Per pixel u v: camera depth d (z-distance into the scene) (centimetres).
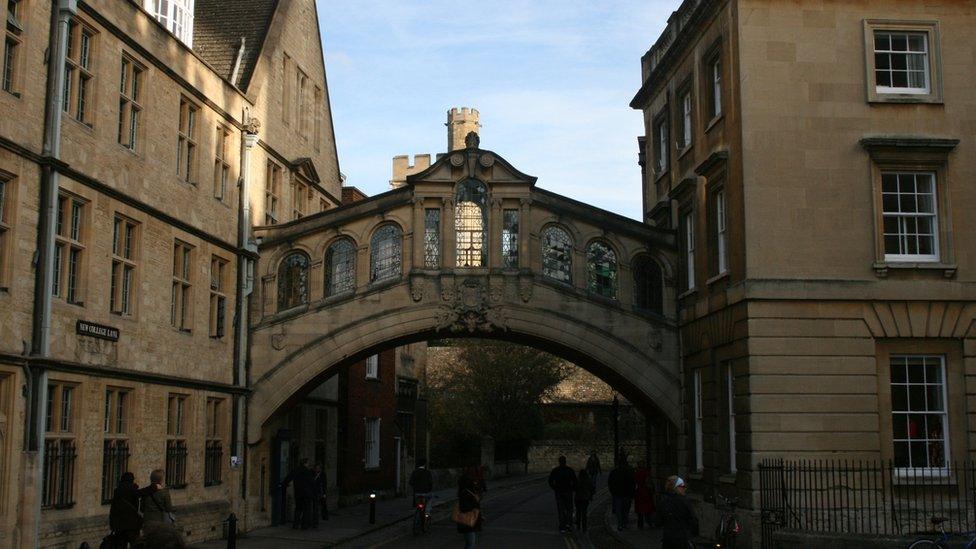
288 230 2569
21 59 1588
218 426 2384
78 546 1698
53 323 1653
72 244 1734
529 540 2355
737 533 1844
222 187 2427
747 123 1995
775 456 1900
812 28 2027
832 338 1939
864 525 1883
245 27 2748
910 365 1973
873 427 1914
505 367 5341
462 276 2538
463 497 1953
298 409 2919
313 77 3153
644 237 2562
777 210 1972
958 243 1980
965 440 1927
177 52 2153
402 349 4278
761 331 1936
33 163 1611
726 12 2120
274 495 2664
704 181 2319
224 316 2416
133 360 1939
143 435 1978
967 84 2030
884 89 2042
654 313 2542
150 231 2030
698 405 2420
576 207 2572
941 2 2047
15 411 1541
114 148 1883
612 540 2366
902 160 1994
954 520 1881
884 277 1958
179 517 2103
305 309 2539
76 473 1722
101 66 1836
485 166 2558
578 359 2642
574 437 6438
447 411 5312
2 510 1509
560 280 2552
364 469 3600
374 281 2553
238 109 2498
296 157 2962
